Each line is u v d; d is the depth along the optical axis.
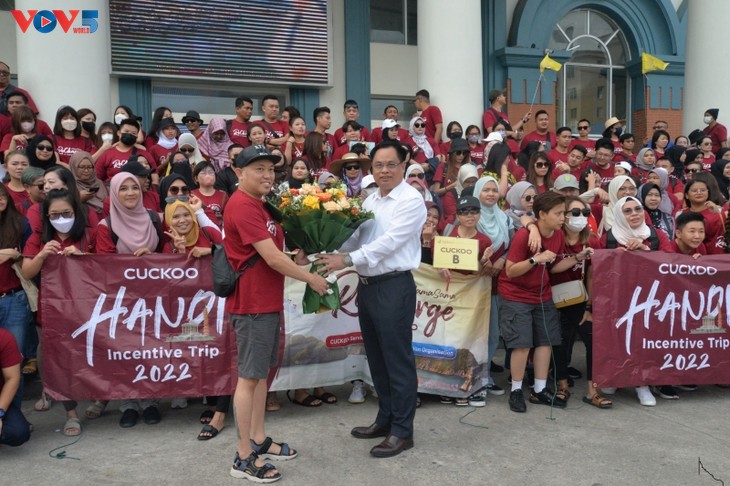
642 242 5.18
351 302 5.03
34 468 3.86
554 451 4.12
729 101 10.38
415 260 4.09
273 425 4.59
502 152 6.59
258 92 11.22
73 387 4.45
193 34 10.44
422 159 8.66
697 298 5.14
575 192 6.12
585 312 5.20
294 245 4.02
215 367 4.57
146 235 4.70
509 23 12.62
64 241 4.59
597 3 12.94
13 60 9.91
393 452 4.03
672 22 13.39
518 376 4.94
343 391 5.45
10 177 6.10
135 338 4.53
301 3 11.12
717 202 6.04
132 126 7.07
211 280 4.60
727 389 5.52
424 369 5.00
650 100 13.27
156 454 4.07
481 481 3.70
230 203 3.65
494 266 5.10
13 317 4.53
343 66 11.59
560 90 13.09
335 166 6.62
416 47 12.24
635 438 4.35
